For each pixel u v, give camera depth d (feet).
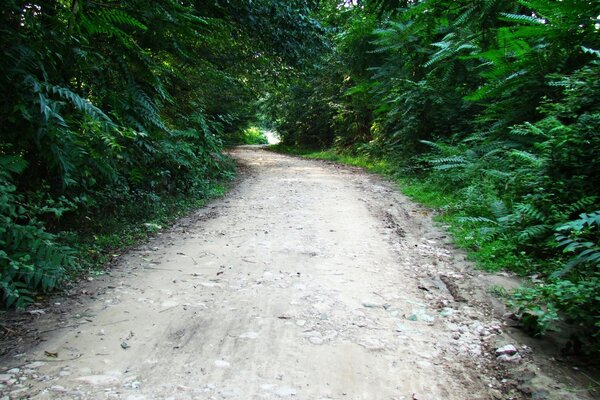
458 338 10.08
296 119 85.76
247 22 30.37
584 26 15.58
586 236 13.44
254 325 10.64
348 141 67.67
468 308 11.70
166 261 15.65
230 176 39.55
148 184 24.08
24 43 13.01
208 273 14.42
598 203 15.17
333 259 15.93
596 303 9.67
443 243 17.99
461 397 7.92
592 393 7.83
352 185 35.83
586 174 16.06
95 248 16.22
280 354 9.29
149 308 11.59
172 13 16.51
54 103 13.03
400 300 12.25
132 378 8.36
